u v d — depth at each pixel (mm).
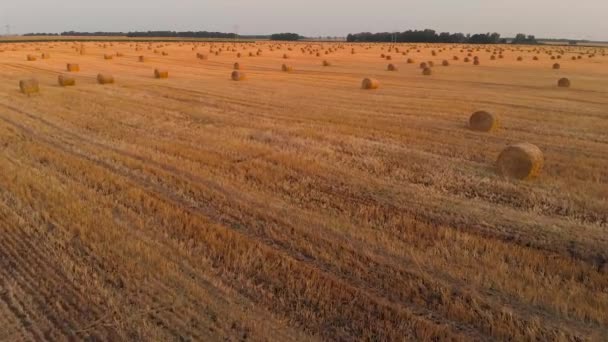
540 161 9633
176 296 5301
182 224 7188
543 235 6961
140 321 4875
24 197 8195
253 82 26812
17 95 20047
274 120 15398
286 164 10477
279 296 5352
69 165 10125
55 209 7668
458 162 10906
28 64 37344
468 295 5320
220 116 15969
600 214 7805
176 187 8977
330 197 8531
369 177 9688
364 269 5910
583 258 6297
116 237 6699
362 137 13227
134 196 8336
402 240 6730
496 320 4871
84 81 25766
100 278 5652
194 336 4672
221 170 10016
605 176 9961
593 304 5125
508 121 15758
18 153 11078
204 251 6352
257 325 4820
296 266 5949
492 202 8438
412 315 4941
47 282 5570
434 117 16438
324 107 18094
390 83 27469
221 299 5273
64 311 5051
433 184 9359
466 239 6691
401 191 8852
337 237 6812
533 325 4770
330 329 4809
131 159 10672
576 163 10844
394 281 5637
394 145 12375
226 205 8078
